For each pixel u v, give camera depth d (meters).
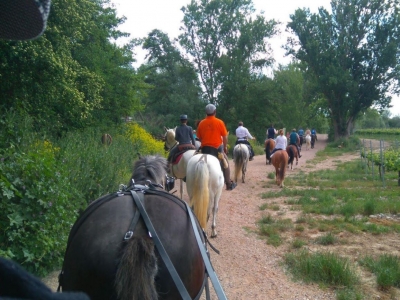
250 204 12.58
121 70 19.72
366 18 47.78
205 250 3.11
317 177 18.98
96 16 17.89
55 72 10.14
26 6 1.00
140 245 2.54
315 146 51.69
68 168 7.80
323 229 9.24
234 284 6.37
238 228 9.61
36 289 0.95
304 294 5.98
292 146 22.83
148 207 3.07
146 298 2.42
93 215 3.05
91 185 8.34
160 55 48.16
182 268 2.82
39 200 5.68
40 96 10.71
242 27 44.00
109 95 18.58
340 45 48.69
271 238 8.60
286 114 50.28
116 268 2.58
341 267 6.42
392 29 46.94
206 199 6.55
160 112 46.91
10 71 9.85
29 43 9.48
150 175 4.04
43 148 7.44
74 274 2.74
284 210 11.55
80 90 12.58
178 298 2.74
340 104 50.81
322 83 49.66
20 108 10.12
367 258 7.14
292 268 6.95
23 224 5.70
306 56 49.97
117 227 2.83
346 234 8.90
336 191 14.09
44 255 5.85
